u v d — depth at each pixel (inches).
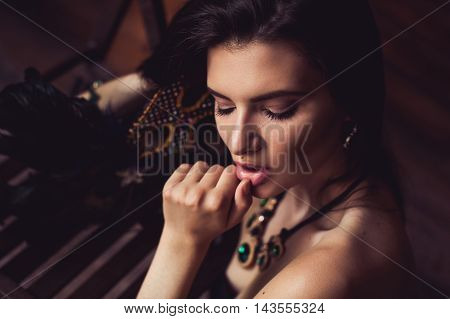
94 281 44.8
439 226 72.6
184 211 32.5
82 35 98.0
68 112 39.3
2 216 42.6
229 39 26.9
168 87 39.7
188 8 29.6
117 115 42.0
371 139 32.9
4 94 38.8
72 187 42.3
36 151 39.8
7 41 94.1
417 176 77.7
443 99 86.8
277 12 26.3
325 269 30.8
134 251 45.9
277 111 28.2
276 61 26.8
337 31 27.4
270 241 39.1
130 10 70.8
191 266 34.1
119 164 42.3
